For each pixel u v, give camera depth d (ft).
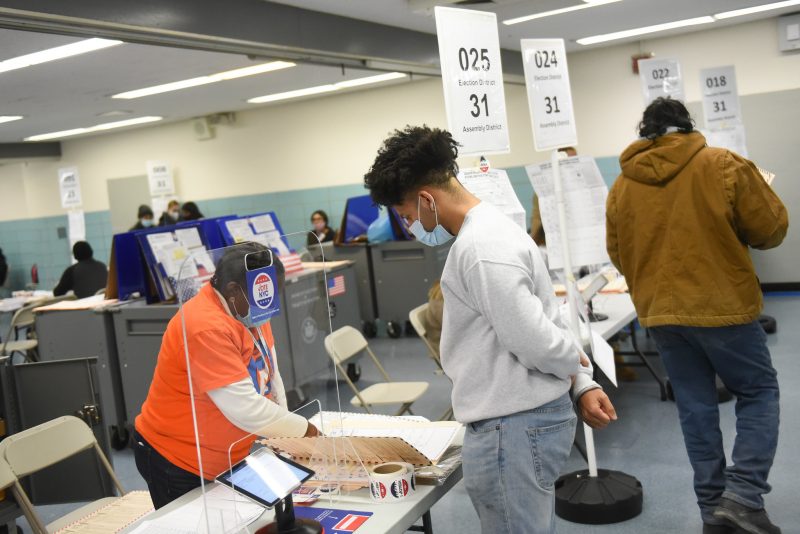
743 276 8.26
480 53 8.52
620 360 16.84
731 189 8.14
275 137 33.17
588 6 18.70
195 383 5.61
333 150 32.01
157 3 11.64
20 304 25.55
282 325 6.00
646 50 26.37
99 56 17.07
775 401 8.48
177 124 35.19
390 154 5.38
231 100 28.81
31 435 8.91
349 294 19.69
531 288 5.09
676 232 8.48
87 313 15.89
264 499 4.92
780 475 10.94
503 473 5.16
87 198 38.29
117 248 16.08
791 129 24.59
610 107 27.25
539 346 4.90
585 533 9.86
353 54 16.94
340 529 5.20
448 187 5.37
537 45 9.47
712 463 8.77
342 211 32.30
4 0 9.39
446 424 6.84
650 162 8.63
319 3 15.12
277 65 21.43
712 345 8.39
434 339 14.96
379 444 5.72
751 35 24.79
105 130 34.42
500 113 8.76
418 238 5.72
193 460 6.23
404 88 30.12
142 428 6.54
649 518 10.13
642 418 14.34
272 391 6.00
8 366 11.34
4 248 40.65
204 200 35.27
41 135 32.96
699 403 8.77
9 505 9.39
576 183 10.02
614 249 9.43
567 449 5.32
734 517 8.28
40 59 16.70
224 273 5.53
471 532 10.39
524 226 8.78
